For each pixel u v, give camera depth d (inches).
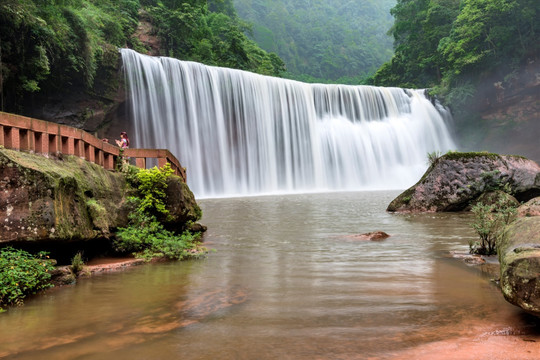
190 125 1450.5
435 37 2470.5
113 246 371.9
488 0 1857.8
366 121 1934.1
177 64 1446.9
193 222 503.2
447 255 361.1
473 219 624.1
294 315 207.3
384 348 164.4
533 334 177.2
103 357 161.3
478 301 225.9
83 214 317.1
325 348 165.2
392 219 649.0
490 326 187.5
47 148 310.0
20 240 257.0
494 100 2047.2
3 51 989.8
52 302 239.1
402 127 1991.9
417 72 2677.2
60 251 313.3
